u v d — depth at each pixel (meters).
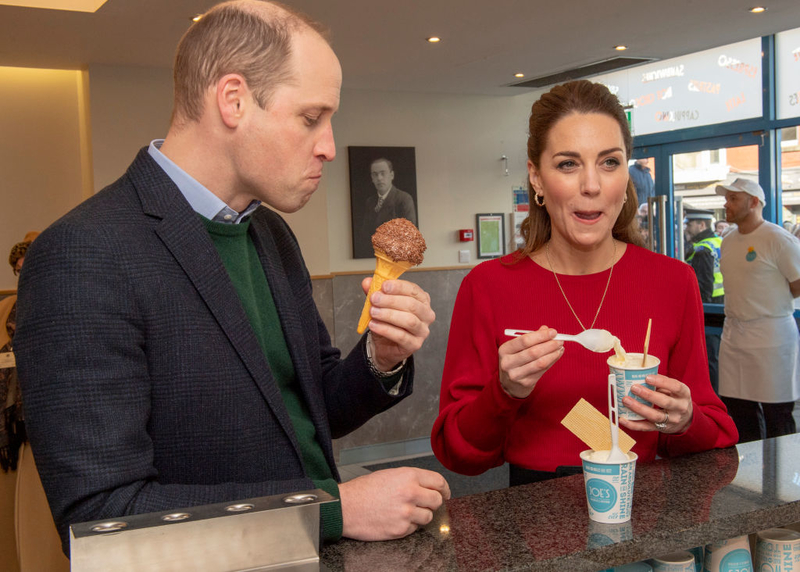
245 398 1.03
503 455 1.59
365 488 1.01
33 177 4.70
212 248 1.04
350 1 3.48
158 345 0.97
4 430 2.88
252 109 1.00
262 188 1.06
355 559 0.94
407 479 1.02
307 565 0.83
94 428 0.87
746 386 4.59
